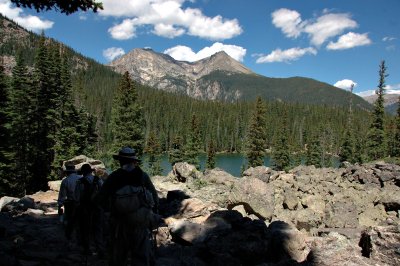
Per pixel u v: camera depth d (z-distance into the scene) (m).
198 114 175.12
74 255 7.59
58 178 41.50
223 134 157.62
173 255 7.69
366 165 19.28
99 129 83.25
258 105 61.00
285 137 66.69
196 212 12.19
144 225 4.75
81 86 64.94
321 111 199.62
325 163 84.31
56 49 47.50
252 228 8.10
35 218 11.43
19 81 41.03
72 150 42.16
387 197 15.38
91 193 7.68
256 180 15.70
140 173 4.95
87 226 7.56
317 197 15.77
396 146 54.75
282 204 16.02
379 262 6.18
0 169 33.78
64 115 45.09
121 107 44.34
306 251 7.78
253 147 60.72
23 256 7.12
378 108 55.94
